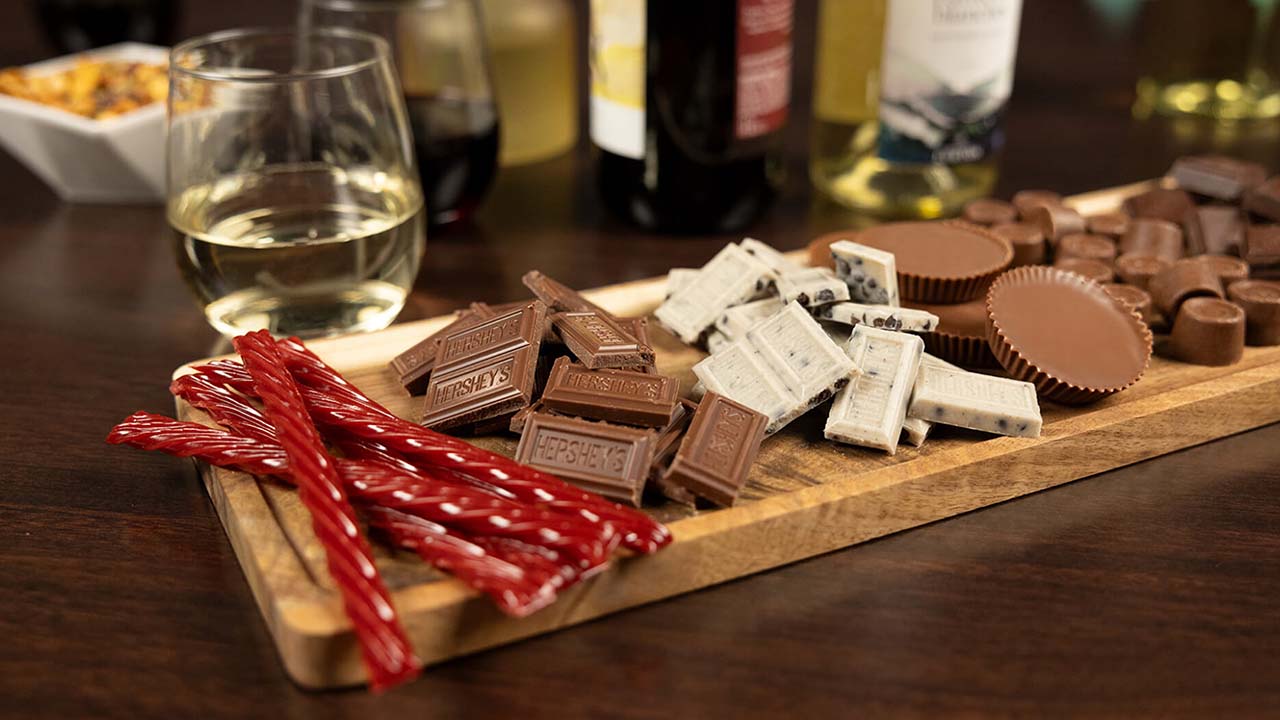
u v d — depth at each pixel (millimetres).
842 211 615
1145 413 441
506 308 468
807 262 533
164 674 372
